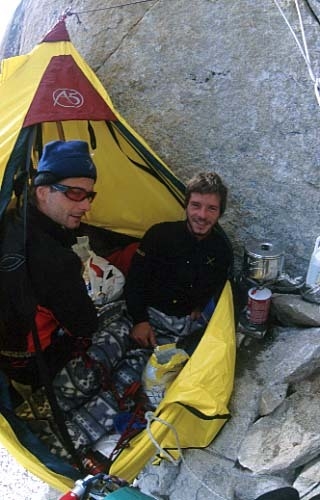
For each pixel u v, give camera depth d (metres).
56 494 2.22
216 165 3.06
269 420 2.26
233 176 3.02
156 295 2.62
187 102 3.07
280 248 2.69
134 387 2.36
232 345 2.38
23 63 2.86
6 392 2.19
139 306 2.56
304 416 2.24
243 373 2.43
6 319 2.08
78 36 3.39
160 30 3.13
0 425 2.08
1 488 2.30
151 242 2.57
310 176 2.85
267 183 2.95
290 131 2.87
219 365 2.27
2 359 2.20
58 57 2.74
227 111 2.99
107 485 1.75
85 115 2.59
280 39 2.88
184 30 3.07
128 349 2.53
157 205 3.03
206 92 3.03
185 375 2.24
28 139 2.33
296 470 2.12
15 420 2.14
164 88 3.12
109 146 2.90
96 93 2.70
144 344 2.54
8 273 2.01
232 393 2.36
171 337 2.61
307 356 2.37
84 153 2.11
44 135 2.91
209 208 2.43
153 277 2.60
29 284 2.05
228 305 2.52
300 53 2.83
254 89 2.93
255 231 3.02
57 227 2.14
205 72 3.02
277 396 2.31
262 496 1.72
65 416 2.25
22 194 2.13
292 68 2.85
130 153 2.87
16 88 2.78
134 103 3.21
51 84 2.64
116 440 2.22
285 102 2.87
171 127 3.13
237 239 3.07
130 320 2.61
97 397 2.32
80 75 2.71
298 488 2.04
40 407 2.26
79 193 2.09
